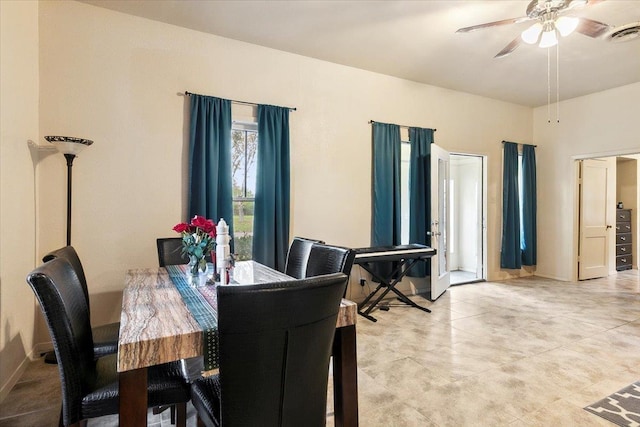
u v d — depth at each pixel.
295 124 4.06
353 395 1.58
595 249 6.04
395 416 2.02
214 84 3.60
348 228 4.43
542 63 4.29
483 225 5.73
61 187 3.01
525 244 5.98
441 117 5.18
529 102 5.91
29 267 2.72
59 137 2.70
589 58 4.14
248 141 3.96
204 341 1.26
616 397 2.22
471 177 6.79
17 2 2.49
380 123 4.58
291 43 3.77
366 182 4.56
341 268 1.90
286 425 1.22
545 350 2.95
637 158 6.92
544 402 2.16
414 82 4.92
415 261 4.45
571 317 3.84
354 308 1.57
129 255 3.25
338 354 1.58
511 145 5.79
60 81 2.99
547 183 6.05
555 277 5.94
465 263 6.89
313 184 4.19
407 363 2.71
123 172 3.22
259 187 3.76
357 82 4.46
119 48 3.19
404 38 3.62
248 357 1.11
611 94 5.22
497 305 4.33
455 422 1.97
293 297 1.10
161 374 1.55
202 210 3.41
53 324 1.27
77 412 1.33
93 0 3.00
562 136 5.83
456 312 4.04
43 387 2.36
